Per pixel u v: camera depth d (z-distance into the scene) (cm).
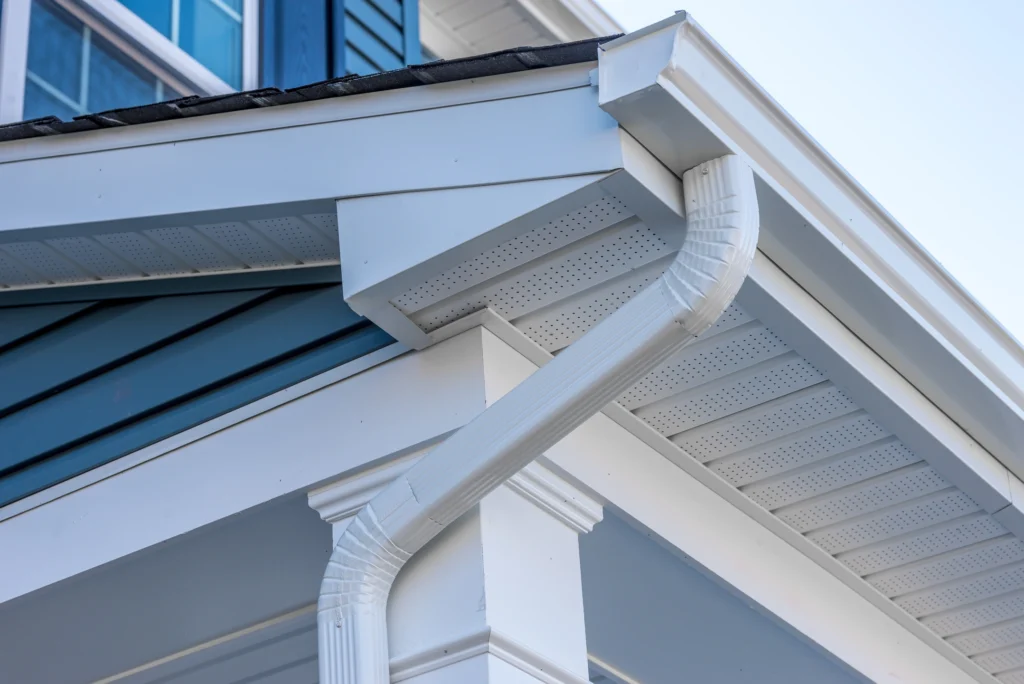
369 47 374
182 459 249
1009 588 300
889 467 261
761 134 206
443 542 214
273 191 228
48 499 261
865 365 235
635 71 193
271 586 263
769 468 261
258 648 287
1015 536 282
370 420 230
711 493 265
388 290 215
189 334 260
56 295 277
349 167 222
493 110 211
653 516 244
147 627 274
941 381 246
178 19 351
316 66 356
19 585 254
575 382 202
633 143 200
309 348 246
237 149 235
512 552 213
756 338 227
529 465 223
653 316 198
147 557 246
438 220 209
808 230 211
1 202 256
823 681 298
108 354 267
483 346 223
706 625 278
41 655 281
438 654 203
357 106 225
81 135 252
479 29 467
